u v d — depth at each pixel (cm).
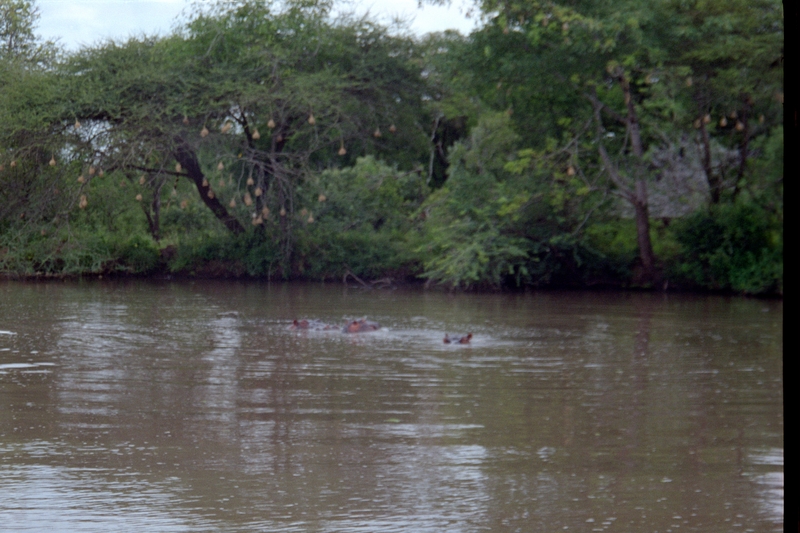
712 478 944
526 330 2217
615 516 824
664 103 3188
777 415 1246
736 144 3872
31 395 1346
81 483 909
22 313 2506
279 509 835
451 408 1278
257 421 1186
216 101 3778
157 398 1331
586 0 3269
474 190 3638
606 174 3688
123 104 3747
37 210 3834
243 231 4178
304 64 4091
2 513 819
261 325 2272
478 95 3847
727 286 3475
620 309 2791
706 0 3312
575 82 3394
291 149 4322
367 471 959
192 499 862
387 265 3919
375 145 4553
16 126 3653
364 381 1485
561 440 1095
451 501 863
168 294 3228
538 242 3638
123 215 4453
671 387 1451
